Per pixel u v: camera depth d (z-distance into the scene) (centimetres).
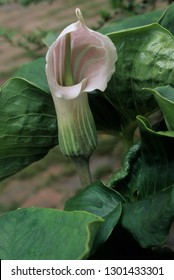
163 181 52
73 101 54
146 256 53
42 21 241
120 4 99
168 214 47
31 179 149
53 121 59
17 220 47
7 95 58
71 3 247
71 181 146
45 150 62
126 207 51
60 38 51
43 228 46
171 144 51
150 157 53
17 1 129
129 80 57
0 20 255
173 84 55
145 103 58
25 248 45
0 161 62
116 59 53
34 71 64
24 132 59
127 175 54
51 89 53
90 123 56
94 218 44
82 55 53
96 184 54
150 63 55
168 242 97
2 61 211
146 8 100
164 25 63
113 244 52
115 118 62
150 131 50
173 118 49
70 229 45
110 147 155
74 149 56
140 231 48
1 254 45
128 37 55
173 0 97
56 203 136
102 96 61
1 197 143
